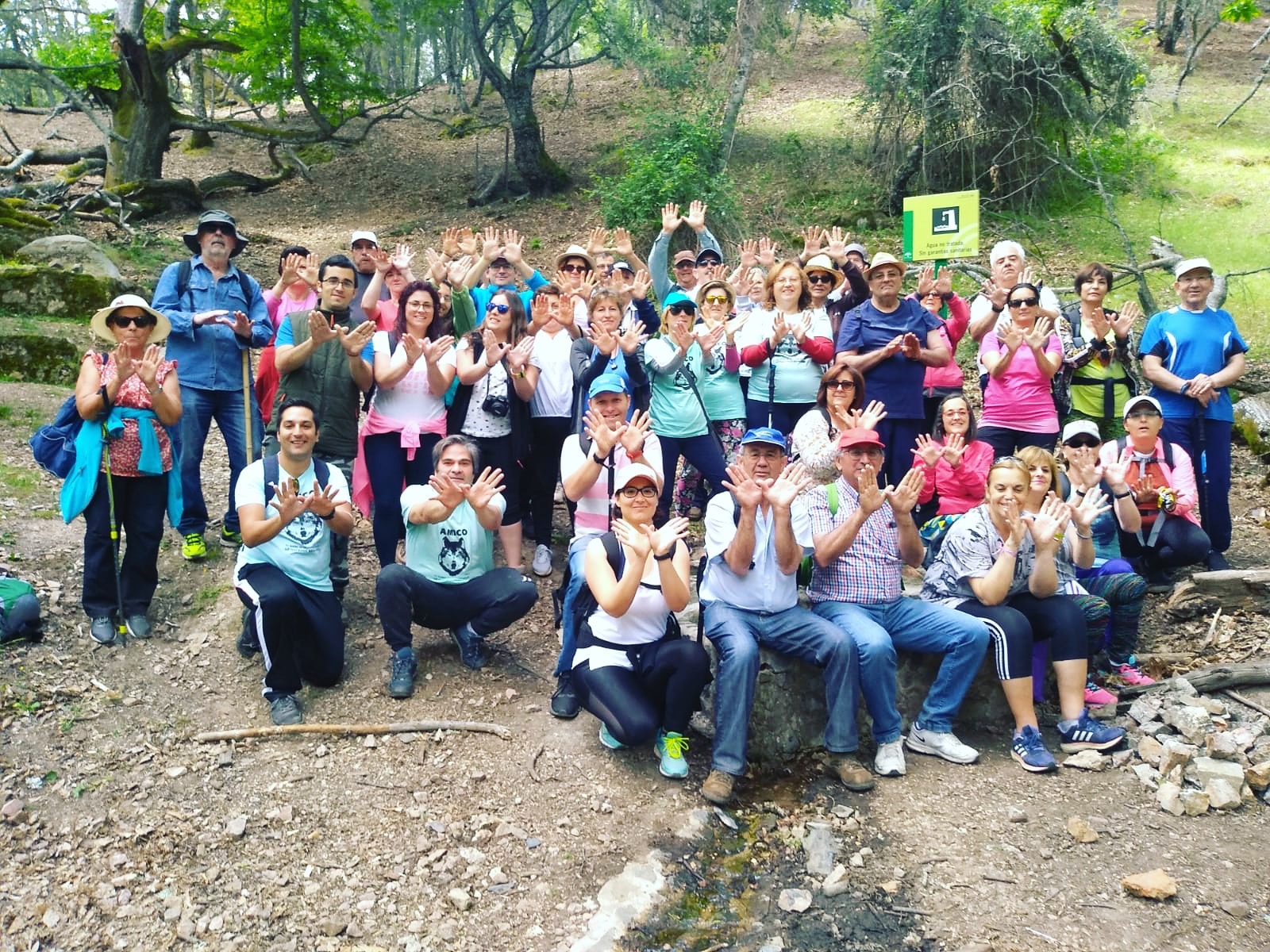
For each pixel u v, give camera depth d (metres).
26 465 6.74
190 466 5.64
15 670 4.57
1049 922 3.47
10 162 17.78
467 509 4.86
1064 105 12.44
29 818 3.80
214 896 3.53
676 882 3.72
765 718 4.51
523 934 3.44
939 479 5.39
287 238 15.74
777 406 6.05
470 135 22.17
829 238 6.67
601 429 4.48
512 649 5.21
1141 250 11.95
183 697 4.64
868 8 19.77
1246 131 16.19
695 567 5.93
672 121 14.47
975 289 10.96
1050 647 4.58
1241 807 4.04
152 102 17.30
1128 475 5.59
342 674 4.89
